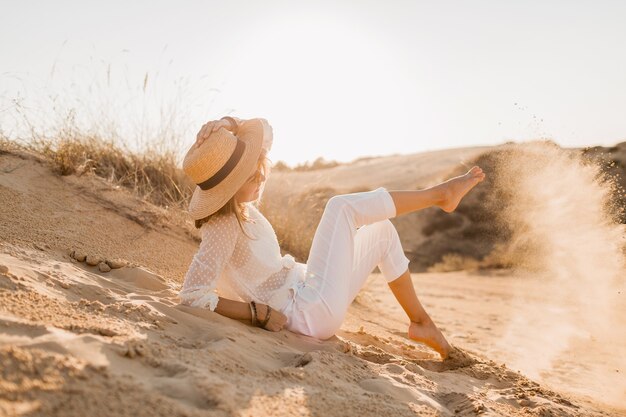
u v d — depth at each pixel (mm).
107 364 1913
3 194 4262
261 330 2998
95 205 4723
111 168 5656
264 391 2068
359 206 3139
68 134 5496
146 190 5496
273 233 3188
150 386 1859
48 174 4941
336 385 2363
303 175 8891
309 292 3107
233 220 2973
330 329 3150
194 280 2947
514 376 3285
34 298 2477
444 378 3014
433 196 3217
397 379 2719
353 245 3152
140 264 4043
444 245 18078
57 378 1717
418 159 33875
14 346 1807
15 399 1578
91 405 1641
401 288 3311
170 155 5934
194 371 2012
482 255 16547
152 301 2893
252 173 2977
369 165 34375
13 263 2934
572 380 4047
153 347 2164
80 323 2326
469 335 5738
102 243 4152
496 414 2430
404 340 4426
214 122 2926
